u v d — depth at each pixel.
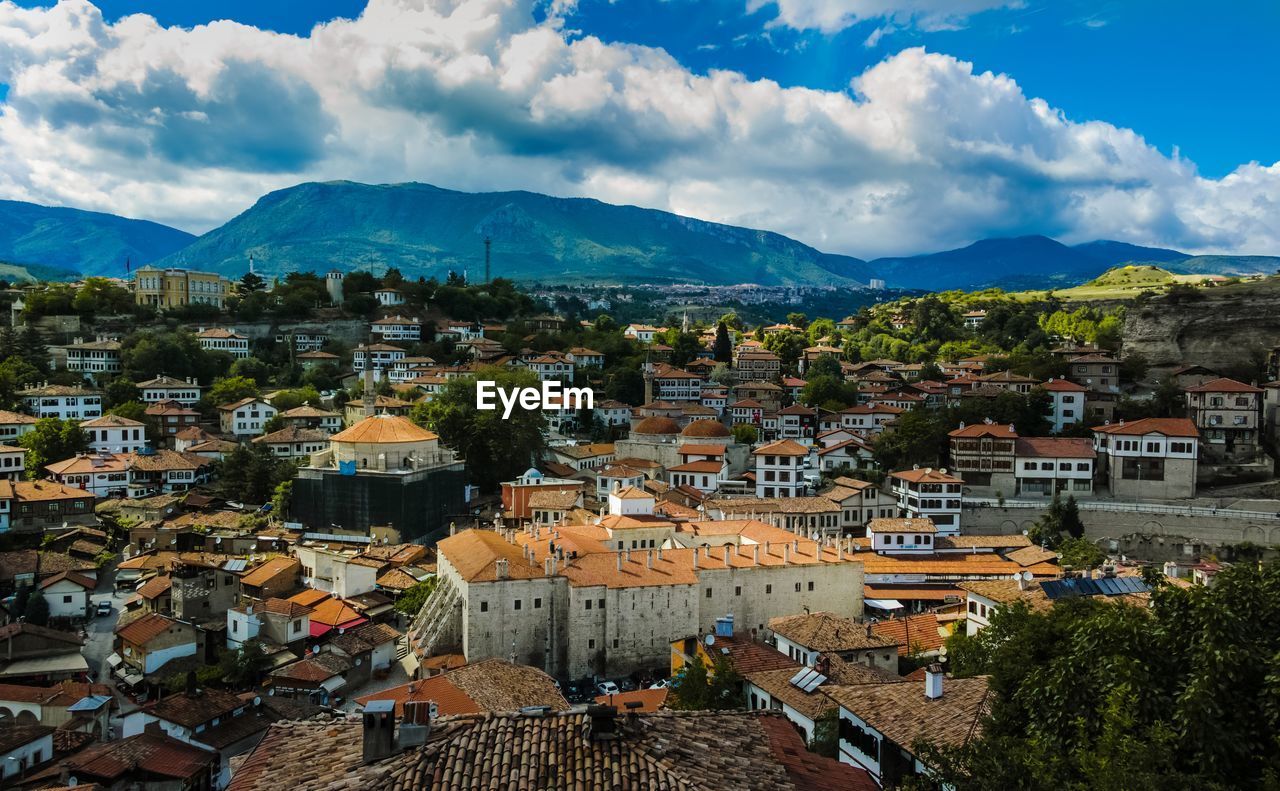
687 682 72.38
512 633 101.25
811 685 66.12
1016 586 97.06
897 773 47.97
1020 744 40.94
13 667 98.38
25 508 149.25
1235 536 148.25
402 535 150.12
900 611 120.44
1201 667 40.22
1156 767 34.75
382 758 28.23
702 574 107.44
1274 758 37.16
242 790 28.73
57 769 68.88
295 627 105.38
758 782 28.34
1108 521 155.75
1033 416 188.88
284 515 159.62
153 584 124.19
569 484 173.12
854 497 159.50
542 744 27.77
